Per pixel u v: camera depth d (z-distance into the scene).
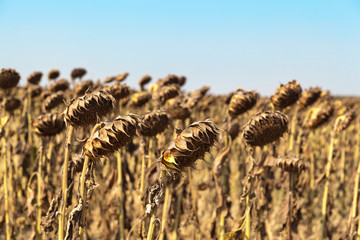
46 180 4.57
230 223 5.97
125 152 5.16
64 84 7.79
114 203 5.25
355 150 11.12
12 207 6.06
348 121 4.91
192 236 6.37
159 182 2.52
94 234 6.34
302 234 6.70
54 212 3.36
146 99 5.86
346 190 9.72
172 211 5.10
